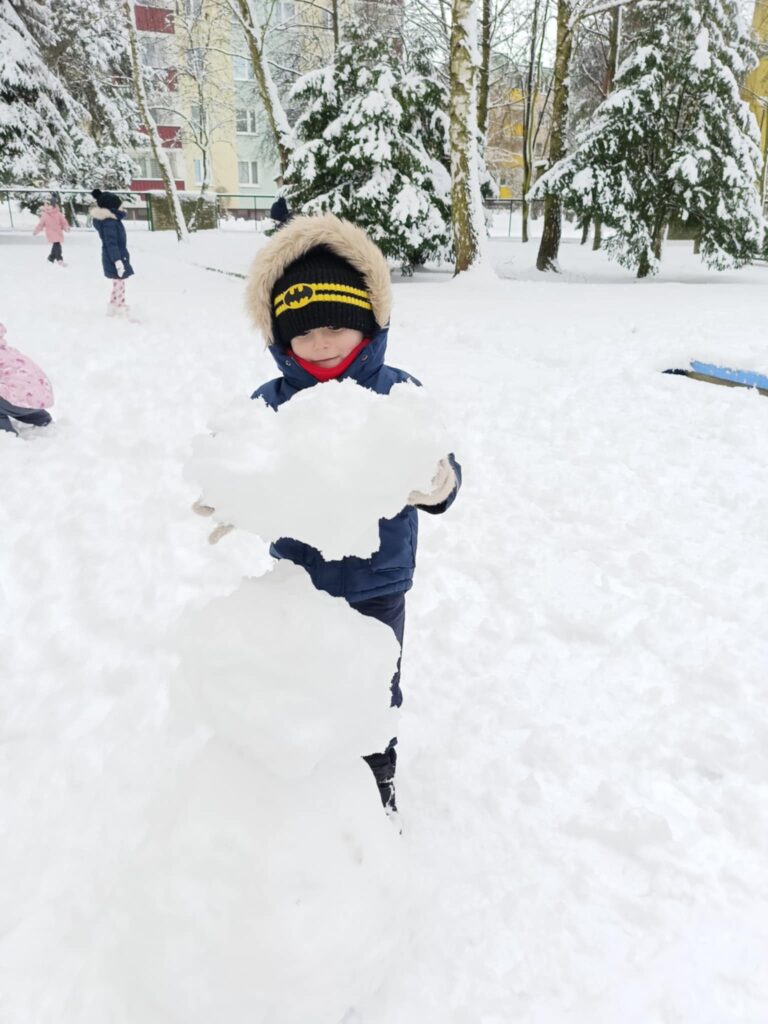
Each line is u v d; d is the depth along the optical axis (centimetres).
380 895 120
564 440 451
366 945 117
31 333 739
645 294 1160
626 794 187
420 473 104
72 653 239
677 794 187
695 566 300
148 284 1258
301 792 118
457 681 232
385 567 159
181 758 194
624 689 226
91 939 145
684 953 147
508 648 248
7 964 141
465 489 379
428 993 139
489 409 511
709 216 1448
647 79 1394
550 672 236
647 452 429
